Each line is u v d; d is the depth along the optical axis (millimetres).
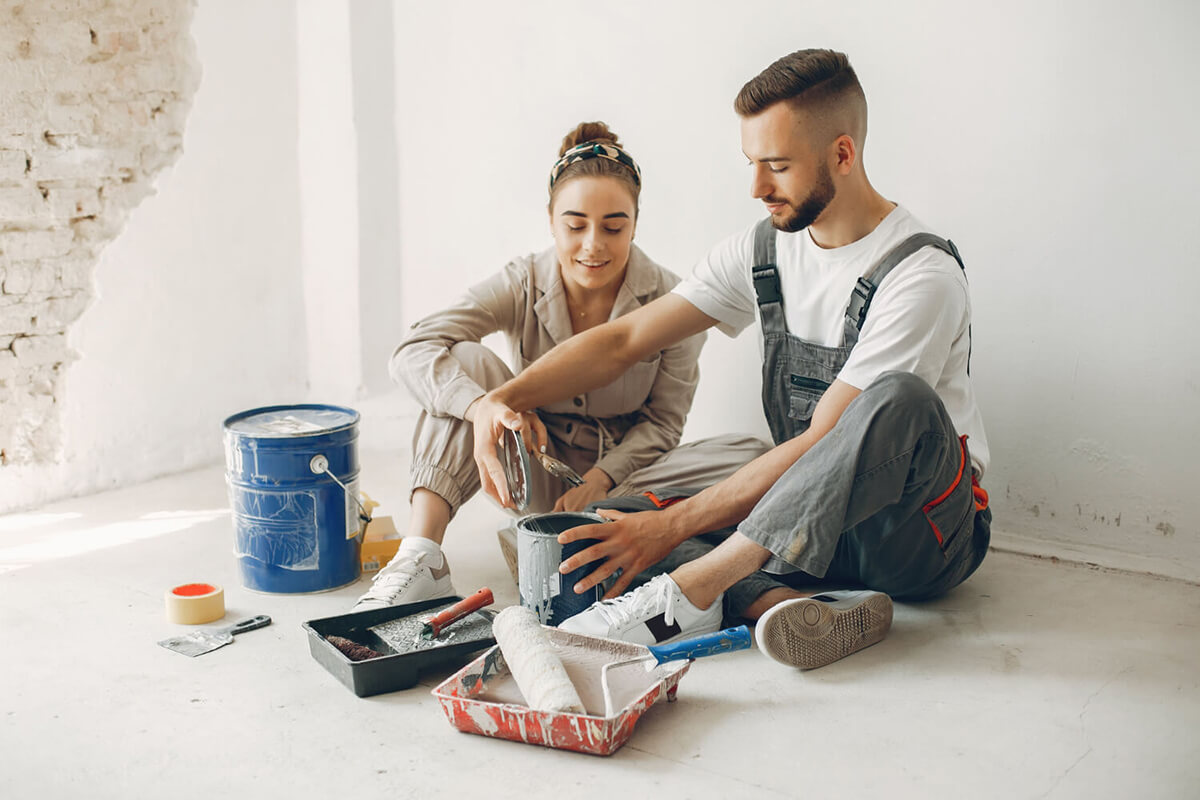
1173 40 2279
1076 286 2471
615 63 3088
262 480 2256
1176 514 2426
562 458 2551
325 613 2230
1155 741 1683
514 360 2605
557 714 1631
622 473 2443
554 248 2529
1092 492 2521
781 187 2031
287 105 3451
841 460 1837
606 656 1847
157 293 3191
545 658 1717
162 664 1979
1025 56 2453
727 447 2457
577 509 2322
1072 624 2141
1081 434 2516
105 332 3084
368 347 3564
